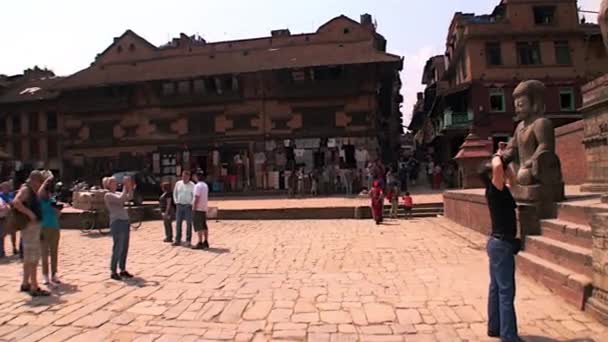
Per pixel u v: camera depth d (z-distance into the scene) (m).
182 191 12.12
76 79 37.62
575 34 33.53
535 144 8.26
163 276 8.36
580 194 8.82
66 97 37.28
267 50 36.53
